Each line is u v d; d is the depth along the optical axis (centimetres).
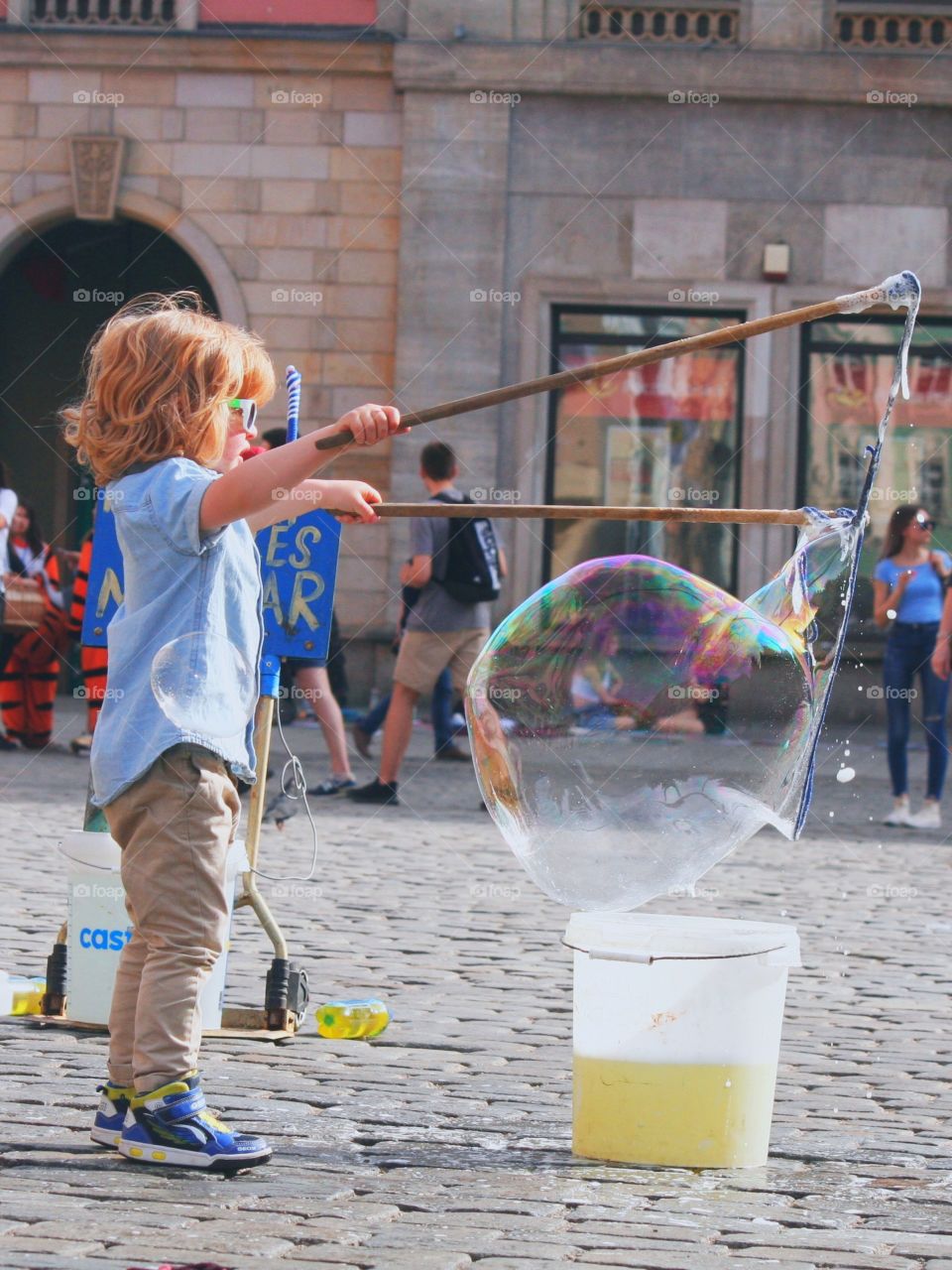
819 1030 606
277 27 1995
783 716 455
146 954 433
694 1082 432
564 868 460
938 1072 547
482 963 712
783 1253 362
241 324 2002
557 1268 346
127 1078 431
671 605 463
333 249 1998
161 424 432
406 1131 461
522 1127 468
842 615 454
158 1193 394
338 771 1291
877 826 1256
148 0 2008
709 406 2005
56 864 938
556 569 1998
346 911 827
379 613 1972
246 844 593
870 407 1998
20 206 2003
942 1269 354
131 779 418
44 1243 350
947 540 2002
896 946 777
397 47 1970
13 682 1586
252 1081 511
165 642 423
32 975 654
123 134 1995
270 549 670
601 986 439
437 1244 361
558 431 2003
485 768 466
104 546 670
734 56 1964
